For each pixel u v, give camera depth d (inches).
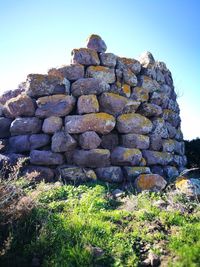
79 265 130.9
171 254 138.4
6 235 145.9
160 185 237.1
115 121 277.9
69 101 273.1
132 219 173.9
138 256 139.9
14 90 324.8
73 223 160.1
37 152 260.8
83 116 265.6
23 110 280.7
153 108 309.4
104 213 179.2
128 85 309.6
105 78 294.0
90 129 263.4
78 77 292.5
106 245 145.9
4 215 149.5
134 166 269.3
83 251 136.5
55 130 267.4
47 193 213.8
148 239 151.1
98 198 203.6
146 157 285.7
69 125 264.8
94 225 159.8
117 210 186.9
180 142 367.6
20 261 134.8
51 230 152.1
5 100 323.9
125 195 224.4
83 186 231.8
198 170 377.4
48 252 140.7
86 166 259.4
